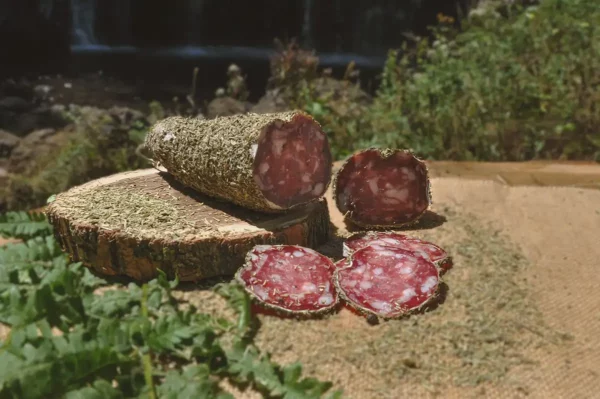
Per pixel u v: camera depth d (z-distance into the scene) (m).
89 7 1.82
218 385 0.29
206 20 1.94
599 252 0.45
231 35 1.95
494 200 0.55
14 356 0.26
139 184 0.49
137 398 0.26
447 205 0.54
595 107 0.81
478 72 0.86
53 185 0.82
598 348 0.34
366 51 1.86
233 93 1.11
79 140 0.87
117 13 1.86
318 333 0.34
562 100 0.82
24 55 1.50
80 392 0.25
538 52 0.90
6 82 1.21
